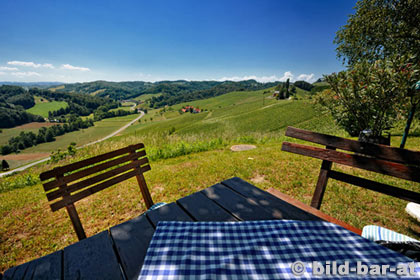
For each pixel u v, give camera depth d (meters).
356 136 9.27
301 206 1.72
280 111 66.19
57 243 2.89
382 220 2.86
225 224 1.21
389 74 4.70
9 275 0.97
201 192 1.71
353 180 1.61
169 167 5.87
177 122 101.62
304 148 1.88
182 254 0.96
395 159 1.36
